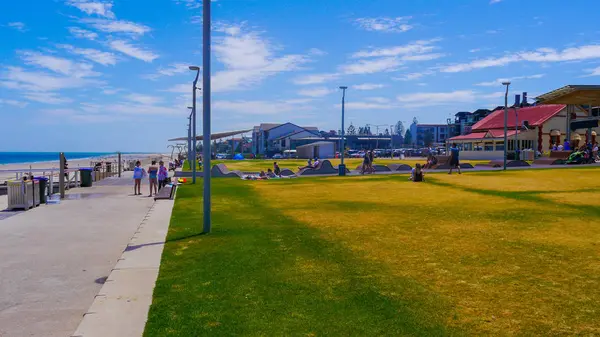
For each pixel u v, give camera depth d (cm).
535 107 7488
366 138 13550
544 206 1412
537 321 509
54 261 834
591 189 1881
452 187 2119
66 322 538
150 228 1141
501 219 1191
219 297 596
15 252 909
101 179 3347
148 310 554
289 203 1627
